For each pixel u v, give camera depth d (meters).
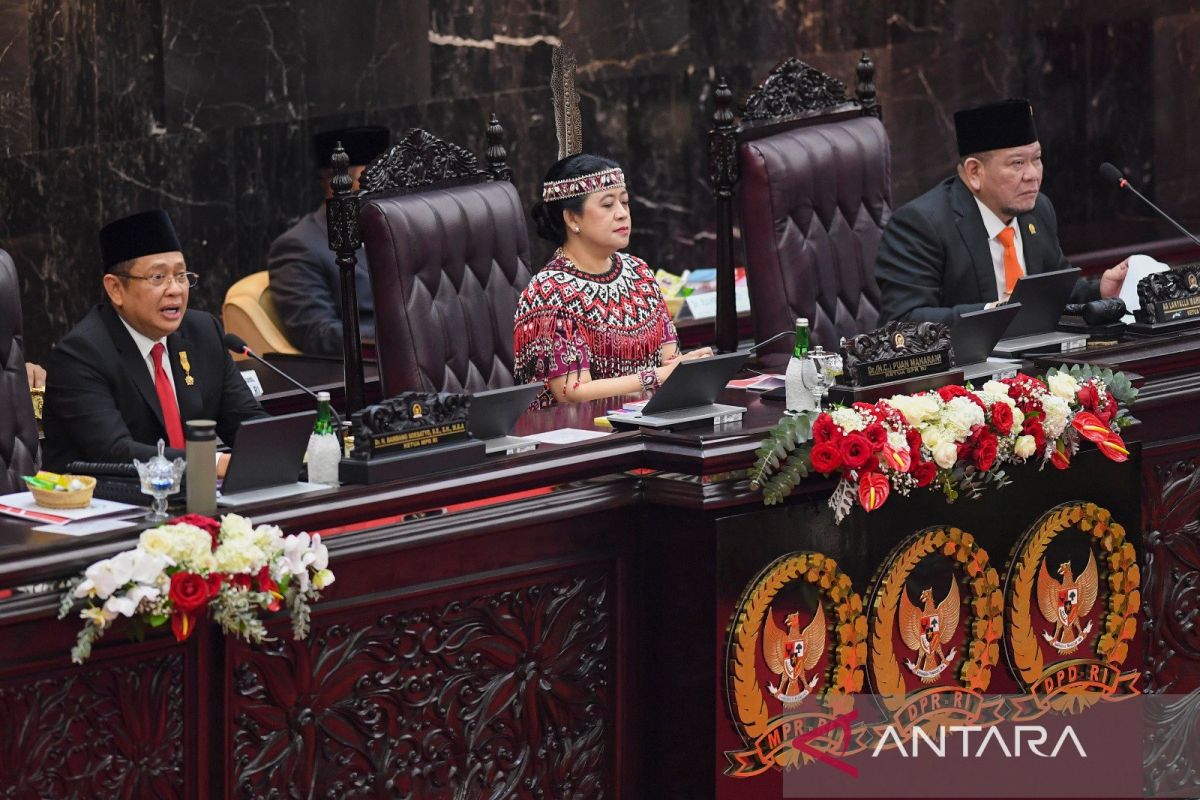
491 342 13.09
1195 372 12.35
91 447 10.93
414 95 20.59
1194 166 21.33
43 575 8.30
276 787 9.18
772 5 22.61
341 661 9.34
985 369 11.53
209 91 19.05
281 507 9.05
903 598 10.70
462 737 9.84
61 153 18.14
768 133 14.55
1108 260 20.69
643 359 12.62
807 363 10.70
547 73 21.59
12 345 11.34
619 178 12.35
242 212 19.44
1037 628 11.28
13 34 17.73
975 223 13.76
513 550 9.88
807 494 10.38
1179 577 12.30
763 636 10.22
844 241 14.56
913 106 22.66
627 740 10.50
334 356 16.66
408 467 9.52
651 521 10.41
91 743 8.59
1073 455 11.30
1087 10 21.70
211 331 11.69
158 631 8.71
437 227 12.77
